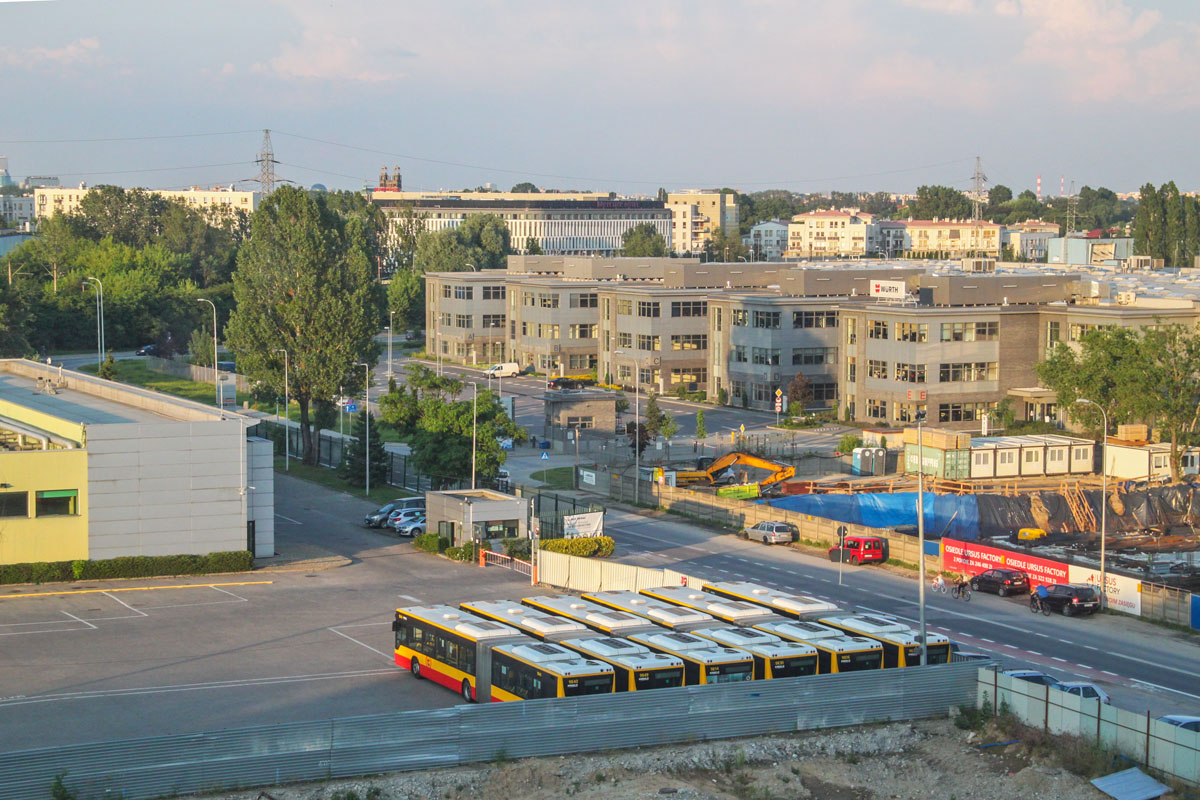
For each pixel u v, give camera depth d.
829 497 93.75
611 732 46.50
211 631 62.69
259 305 119.12
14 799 38.47
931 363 134.25
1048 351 131.50
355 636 62.56
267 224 120.00
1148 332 109.06
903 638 54.34
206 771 41.19
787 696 49.06
